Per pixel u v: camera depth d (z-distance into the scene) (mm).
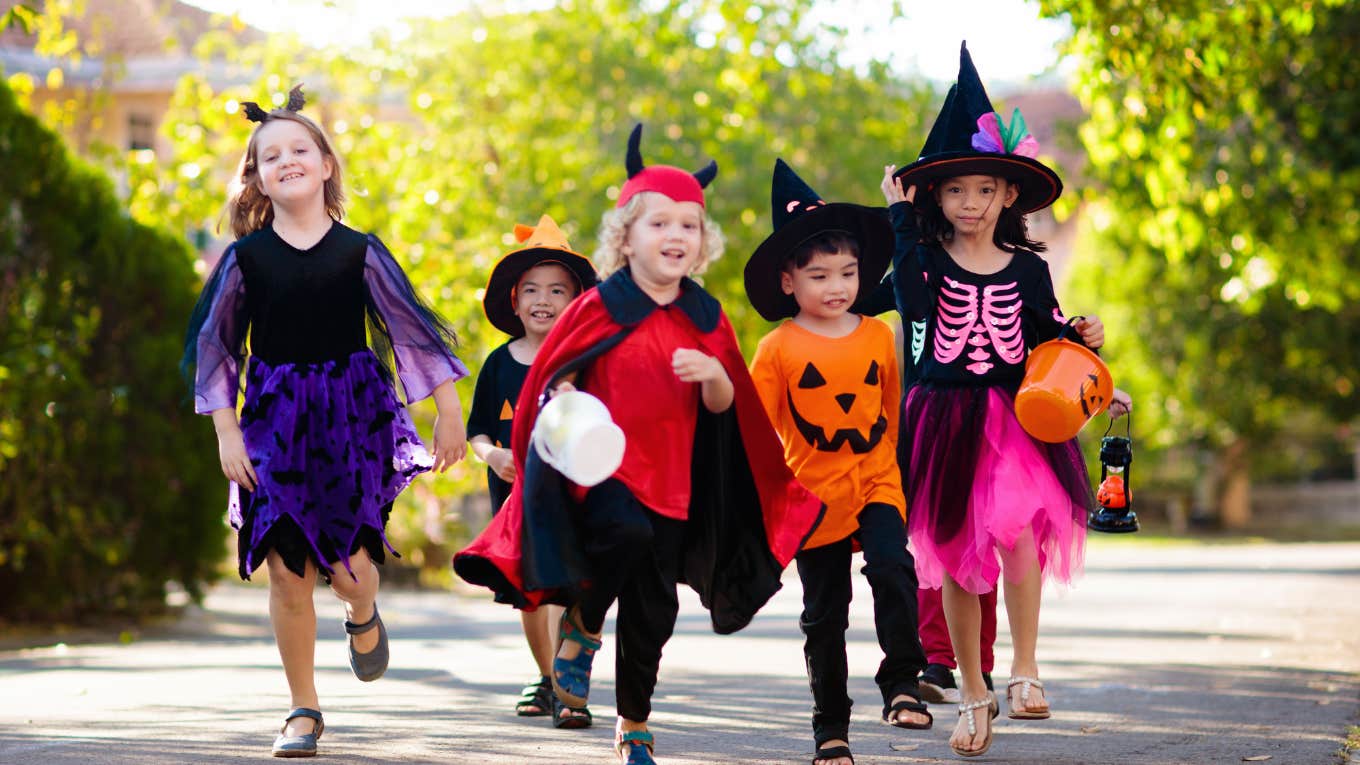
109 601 15734
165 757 6305
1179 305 41406
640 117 25828
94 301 14898
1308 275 21656
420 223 20062
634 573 5617
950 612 6492
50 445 14438
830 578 6238
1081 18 13008
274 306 6383
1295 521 58125
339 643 12789
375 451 6535
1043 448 6645
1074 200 19828
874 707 8359
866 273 6492
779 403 6398
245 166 6570
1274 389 41031
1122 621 14914
